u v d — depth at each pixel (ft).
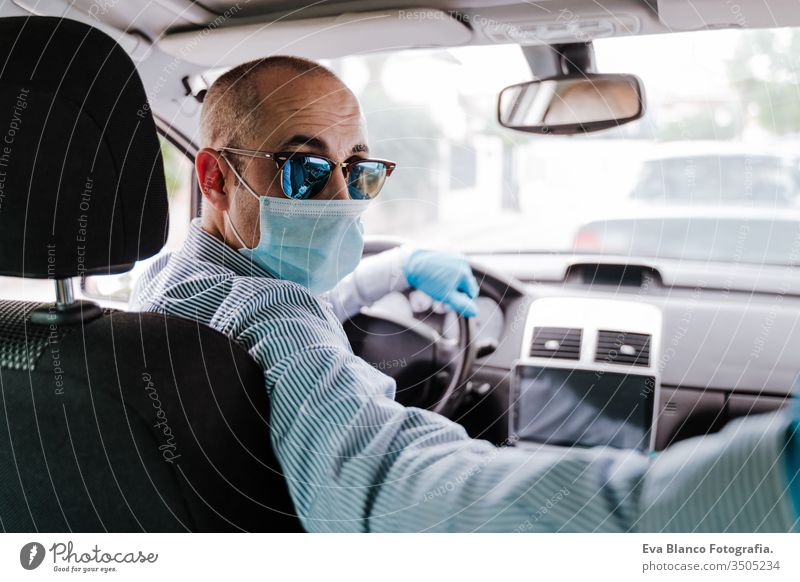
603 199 6.93
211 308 2.61
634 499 1.90
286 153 3.00
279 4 3.75
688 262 5.61
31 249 1.97
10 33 1.88
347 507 2.18
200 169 3.10
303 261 3.21
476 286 4.70
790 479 1.66
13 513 2.21
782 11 3.49
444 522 2.04
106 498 2.07
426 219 7.12
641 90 4.36
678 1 3.47
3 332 2.00
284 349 2.33
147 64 4.09
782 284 5.17
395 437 2.23
